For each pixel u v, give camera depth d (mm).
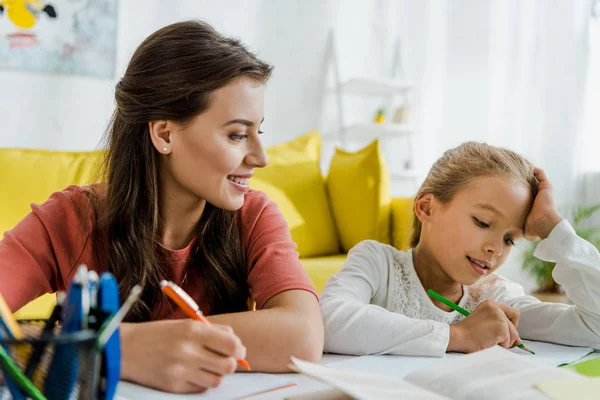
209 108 731
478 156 983
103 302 384
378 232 2307
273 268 807
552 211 920
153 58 762
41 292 843
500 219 919
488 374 548
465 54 3553
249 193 955
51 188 1929
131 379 548
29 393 354
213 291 875
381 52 3422
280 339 650
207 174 751
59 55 2592
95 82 2660
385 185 2346
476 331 769
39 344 355
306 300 746
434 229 992
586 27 3258
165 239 861
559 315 884
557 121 3293
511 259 3096
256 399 509
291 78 3158
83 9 2623
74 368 354
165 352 536
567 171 3270
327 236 2424
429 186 1035
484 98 3498
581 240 891
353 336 760
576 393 497
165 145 769
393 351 742
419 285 1016
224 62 729
